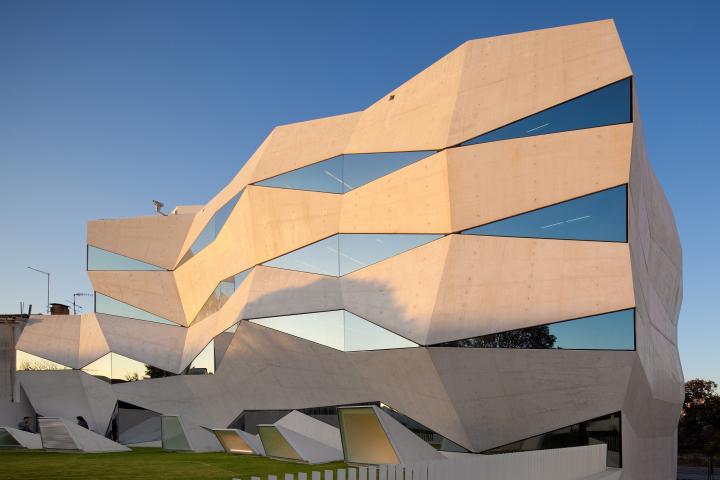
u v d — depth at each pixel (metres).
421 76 26.89
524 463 13.27
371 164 26.73
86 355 37.72
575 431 21.47
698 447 79.75
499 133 23.28
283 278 28.61
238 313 29.41
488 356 21.64
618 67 21.88
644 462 25.03
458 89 24.67
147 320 38.62
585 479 17.06
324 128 29.78
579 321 20.81
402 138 25.97
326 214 27.75
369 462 13.30
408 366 23.33
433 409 23.59
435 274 23.45
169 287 38.88
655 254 30.38
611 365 20.47
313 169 28.62
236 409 31.58
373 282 25.45
